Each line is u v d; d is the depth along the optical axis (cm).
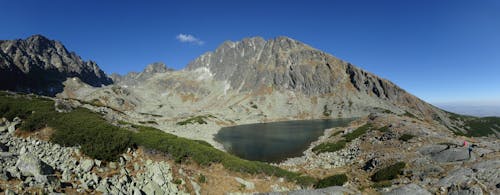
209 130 12369
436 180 2762
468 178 2506
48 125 3238
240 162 3347
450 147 3744
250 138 9956
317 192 2594
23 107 3541
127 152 2953
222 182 2969
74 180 2158
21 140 2934
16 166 1920
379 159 4088
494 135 14150
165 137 3416
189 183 2770
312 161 5369
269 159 6297
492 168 2553
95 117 3828
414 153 3975
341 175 3575
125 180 2442
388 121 6544
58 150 2778
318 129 12500
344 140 6266
